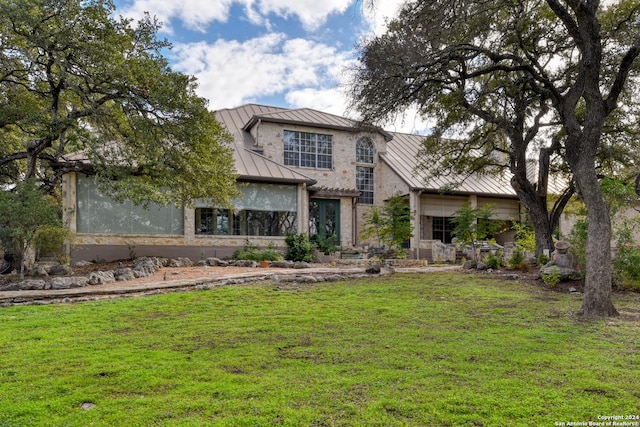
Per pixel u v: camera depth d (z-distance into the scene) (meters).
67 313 7.86
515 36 11.80
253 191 19.08
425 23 9.02
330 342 5.91
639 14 11.33
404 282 11.63
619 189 11.20
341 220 23.16
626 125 14.41
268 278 11.91
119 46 12.09
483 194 24.34
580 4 7.83
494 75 12.42
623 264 10.59
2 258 13.05
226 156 15.02
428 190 22.56
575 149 8.41
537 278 11.88
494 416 3.59
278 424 3.48
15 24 11.17
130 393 4.17
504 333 6.37
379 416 3.60
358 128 11.51
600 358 5.16
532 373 4.63
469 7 9.26
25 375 4.66
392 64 9.42
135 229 16.69
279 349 5.61
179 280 11.07
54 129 12.02
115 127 13.10
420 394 4.05
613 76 11.88
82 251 15.48
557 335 6.23
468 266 14.72
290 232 19.36
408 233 14.48
